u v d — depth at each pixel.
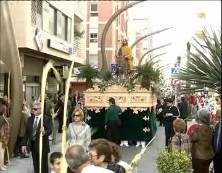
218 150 7.48
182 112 20.45
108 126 15.52
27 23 20.11
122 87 16.78
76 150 4.21
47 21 24.08
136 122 16.94
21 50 21.45
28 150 9.67
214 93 6.22
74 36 32.91
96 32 52.41
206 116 7.68
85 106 17.02
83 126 8.18
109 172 4.27
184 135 7.66
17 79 7.75
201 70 5.93
